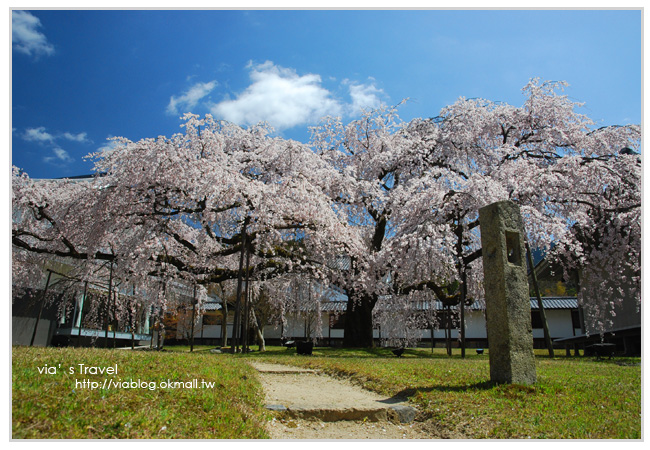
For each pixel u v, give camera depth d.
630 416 4.79
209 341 32.53
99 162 13.60
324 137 20.52
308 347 14.67
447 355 16.52
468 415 4.86
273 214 13.23
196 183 12.53
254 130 18.38
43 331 19.02
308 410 4.97
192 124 13.62
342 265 18.06
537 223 13.05
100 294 19.09
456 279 13.42
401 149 18.42
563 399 5.34
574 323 28.52
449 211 13.62
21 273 16.67
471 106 18.22
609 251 14.83
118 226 13.90
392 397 5.96
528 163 15.41
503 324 6.04
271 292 20.05
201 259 14.28
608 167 14.54
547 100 17.50
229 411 4.43
